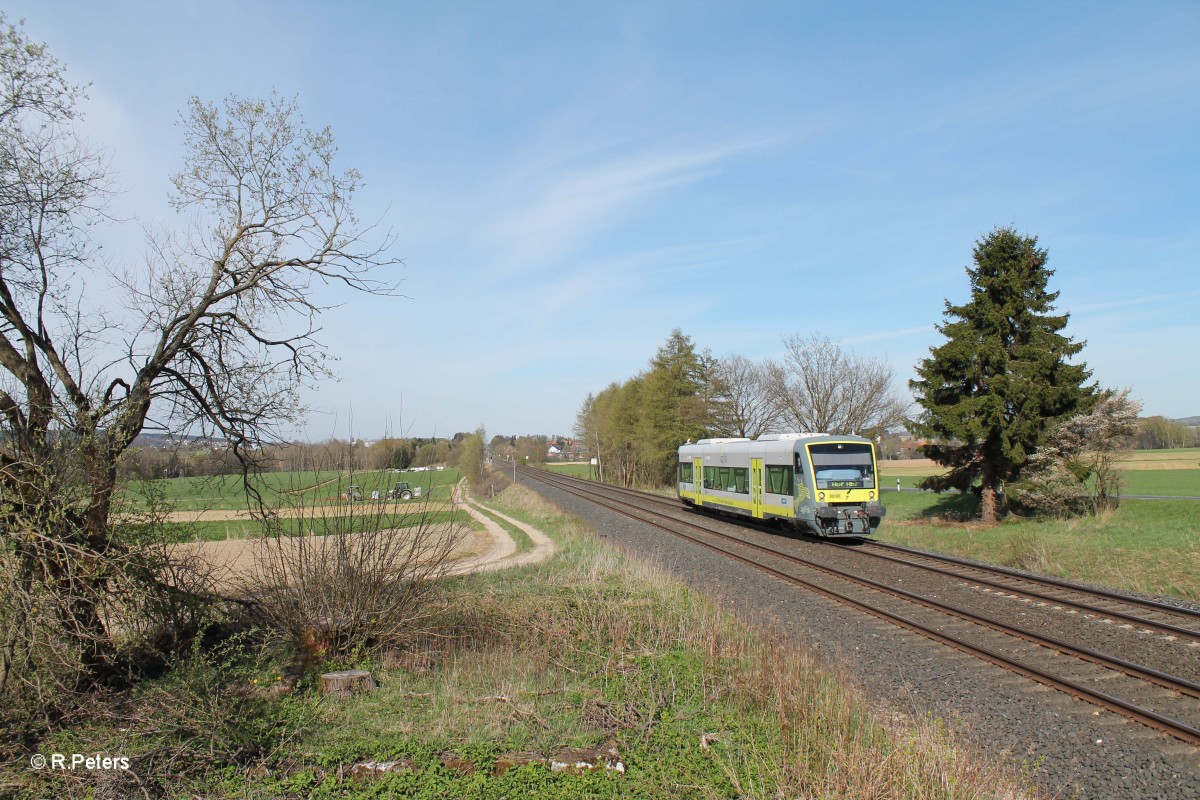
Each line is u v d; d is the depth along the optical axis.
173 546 8.32
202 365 9.48
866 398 40.31
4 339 7.48
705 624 10.10
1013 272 27.05
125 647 7.41
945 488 29.55
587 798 5.50
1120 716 7.16
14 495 6.40
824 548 19.45
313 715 7.06
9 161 7.73
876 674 8.80
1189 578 13.42
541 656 8.99
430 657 8.91
